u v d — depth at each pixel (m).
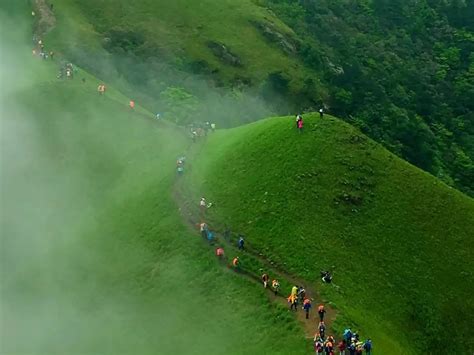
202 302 67.06
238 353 58.88
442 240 78.12
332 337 55.88
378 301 67.31
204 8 169.38
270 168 81.88
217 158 88.69
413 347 64.75
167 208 82.38
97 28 147.38
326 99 158.50
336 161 82.06
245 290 66.25
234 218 76.50
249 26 170.62
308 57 171.88
